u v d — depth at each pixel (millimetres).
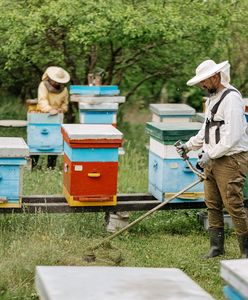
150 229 7742
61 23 11555
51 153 10695
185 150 6797
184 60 13453
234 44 13391
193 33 12281
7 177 6965
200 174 6789
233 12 12383
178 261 6609
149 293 2607
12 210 7086
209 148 6477
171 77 14039
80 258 6457
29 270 5949
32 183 9070
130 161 11336
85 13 11609
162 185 7387
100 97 10688
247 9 12555
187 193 7430
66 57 12961
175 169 7383
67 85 13859
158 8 11742
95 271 2873
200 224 7926
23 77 14352
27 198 7348
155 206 7453
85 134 7012
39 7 12227
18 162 6926
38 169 10523
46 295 2633
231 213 6562
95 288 2646
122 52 13406
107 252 6621
